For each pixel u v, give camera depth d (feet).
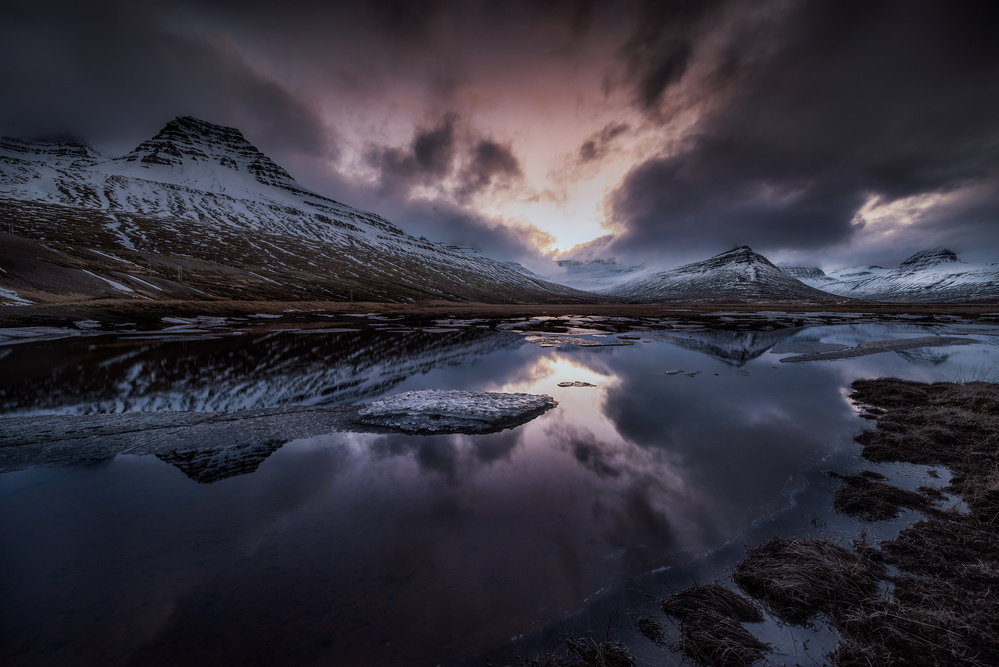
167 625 15.30
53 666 13.46
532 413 44.47
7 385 58.49
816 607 15.07
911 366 73.92
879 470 28.09
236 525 22.43
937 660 12.19
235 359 83.10
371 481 27.99
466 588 17.26
